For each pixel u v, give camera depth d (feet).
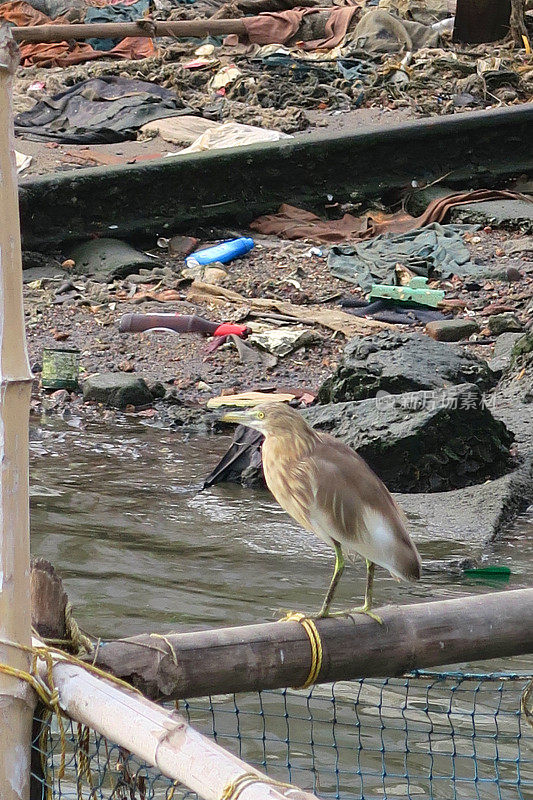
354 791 20.97
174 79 93.97
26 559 13.33
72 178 68.33
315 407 45.55
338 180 77.92
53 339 57.16
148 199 71.36
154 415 50.01
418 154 80.33
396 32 107.96
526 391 49.52
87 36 99.96
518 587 32.58
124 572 32.68
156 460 44.55
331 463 16.70
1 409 13.00
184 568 33.17
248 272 66.28
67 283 63.46
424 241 69.67
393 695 24.88
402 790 21.04
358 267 66.33
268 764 21.79
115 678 13.50
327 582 32.37
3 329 13.00
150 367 54.24
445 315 60.70
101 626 28.58
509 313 59.11
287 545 35.65
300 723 23.52
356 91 93.56
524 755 22.31
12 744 13.25
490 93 96.07
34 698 13.43
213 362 54.80
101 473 42.57
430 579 33.04
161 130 83.30
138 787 15.20
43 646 13.78
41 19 107.86
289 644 15.42
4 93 12.72
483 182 82.07
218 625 28.96
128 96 88.74
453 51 107.04
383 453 41.93
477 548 35.96
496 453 43.11
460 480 42.55
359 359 48.26
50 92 92.32
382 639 15.98
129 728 12.34
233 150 73.82
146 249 70.85
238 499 40.32
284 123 85.66
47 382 52.13
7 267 12.93
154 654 14.58
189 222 72.64
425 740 22.94
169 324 57.93
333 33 108.27
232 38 106.73
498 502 39.40
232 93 92.12
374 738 22.99
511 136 82.58
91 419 49.47
